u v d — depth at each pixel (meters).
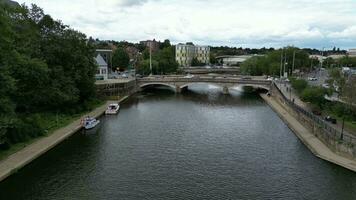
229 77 173.75
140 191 49.78
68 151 66.31
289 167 59.44
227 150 68.81
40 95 79.19
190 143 73.44
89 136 77.44
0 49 53.50
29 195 47.91
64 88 89.19
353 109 82.12
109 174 55.69
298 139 77.19
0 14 53.22
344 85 86.69
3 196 47.50
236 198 48.09
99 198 47.47
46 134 73.19
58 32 93.12
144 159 62.91
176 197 48.16
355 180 53.94
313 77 180.75
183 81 166.25
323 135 71.12
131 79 159.50
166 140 75.50
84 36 104.75
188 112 110.56
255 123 94.19
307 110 91.94
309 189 51.06
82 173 55.75
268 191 50.41
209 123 93.50
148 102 132.75
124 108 116.69
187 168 58.88
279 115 103.44
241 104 130.12
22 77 72.88
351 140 62.91
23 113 78.44
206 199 47.69
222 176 55.62
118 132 81.88
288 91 130.88
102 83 133.38
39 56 83.25
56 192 48.97
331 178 54.75
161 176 55.28
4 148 60.03
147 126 88.75
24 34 78.81
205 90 181.62
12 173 52.44
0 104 55.50
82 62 98.69
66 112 92.75
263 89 174.00
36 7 89.94
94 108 109.25
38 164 58.62
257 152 67.62
